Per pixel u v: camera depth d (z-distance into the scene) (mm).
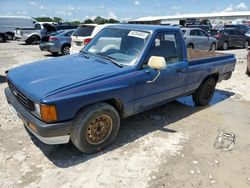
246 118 5195
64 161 3436
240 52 16547
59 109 3004
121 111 3834
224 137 4305
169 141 4078
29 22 26344
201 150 3865
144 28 4191
